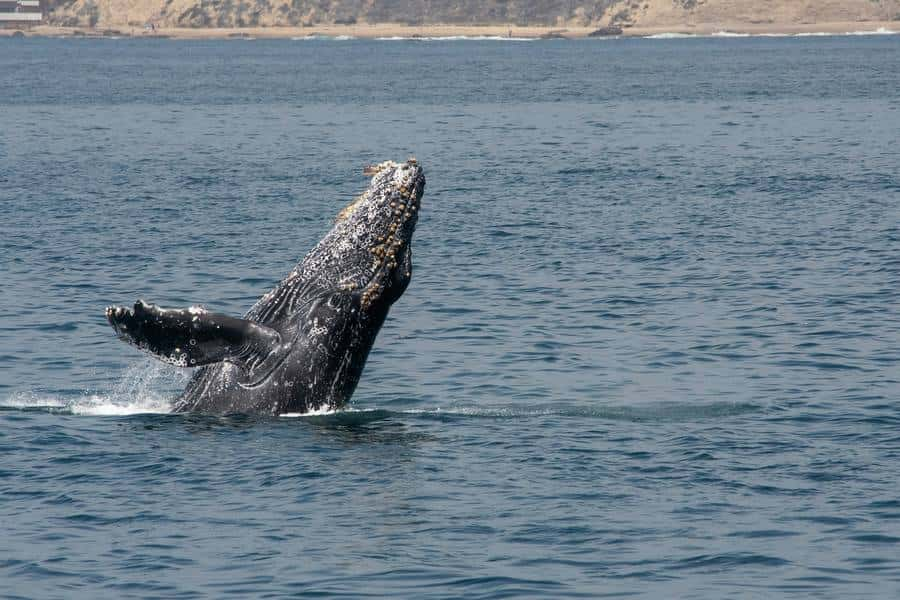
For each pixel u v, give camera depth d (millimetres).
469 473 76375
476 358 109500
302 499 71750
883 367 105625
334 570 62906
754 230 182375
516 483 74938
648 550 65562
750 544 66250
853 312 127438
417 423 87000
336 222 82812
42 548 65688
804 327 121062
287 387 81938
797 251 164250
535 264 156375
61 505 71188
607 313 128250
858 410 91750
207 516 69562
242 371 82688
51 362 107875
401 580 61875
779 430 86500
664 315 127062
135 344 76688
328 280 81250
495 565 63688
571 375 103812
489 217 197875
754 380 101875
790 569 63344
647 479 75938
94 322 123625
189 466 76375
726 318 125562
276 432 80750
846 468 77938
